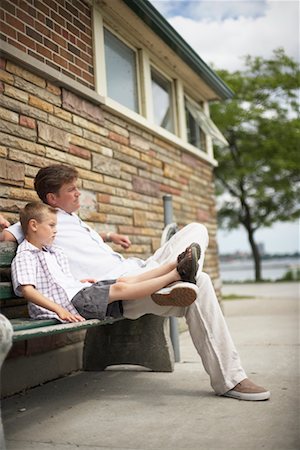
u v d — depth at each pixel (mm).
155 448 2096
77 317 2555
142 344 3627
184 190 6422
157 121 6020
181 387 3121
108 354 3693
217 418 2436
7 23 3293
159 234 5527
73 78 4008
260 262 22453
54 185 3047
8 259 2678
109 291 2674
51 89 3684
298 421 2328
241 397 2715
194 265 2602
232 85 18594
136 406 2740
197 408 2625
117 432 2326
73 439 2258
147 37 5363
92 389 3180
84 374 3645
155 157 5582
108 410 2691
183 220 6305
